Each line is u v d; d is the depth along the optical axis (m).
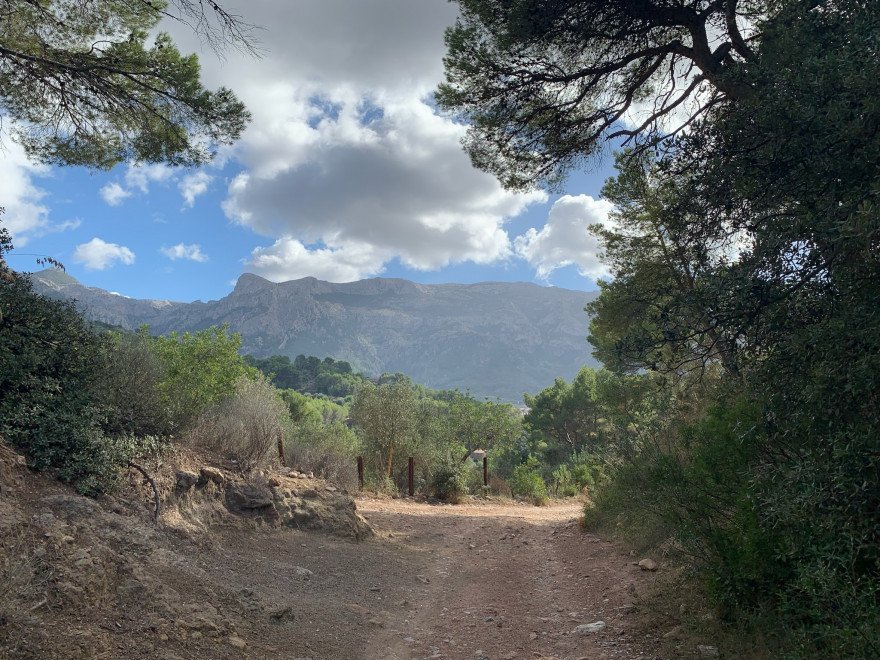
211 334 14.01
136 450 7.72
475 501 21.27
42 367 7.24
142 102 8.93
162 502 7.43
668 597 6.59
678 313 5.00
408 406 24.23
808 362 4.17
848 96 4.11
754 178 4.96
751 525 5.28
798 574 4.71
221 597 5.74
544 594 8.23
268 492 9.71
